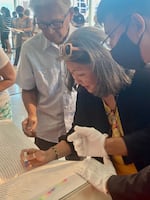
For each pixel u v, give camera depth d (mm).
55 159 960
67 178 735
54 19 1180
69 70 825
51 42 1282
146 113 768
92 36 761
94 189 700
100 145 775
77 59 747
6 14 6605
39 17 1202
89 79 781
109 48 761
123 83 771
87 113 924
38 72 1343
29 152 975
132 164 782
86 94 899
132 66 757
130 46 711
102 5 716
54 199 666
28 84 1404
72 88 976
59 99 1393
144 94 762
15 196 715
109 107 844
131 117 790
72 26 1256
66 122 1419
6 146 1036
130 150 747
